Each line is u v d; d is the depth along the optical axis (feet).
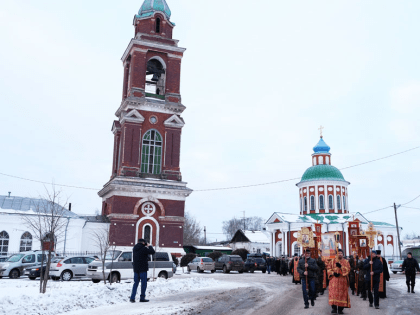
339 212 221.66
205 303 52.16
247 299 57.62
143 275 53.11
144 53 169.99
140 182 159.33
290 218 213.66
